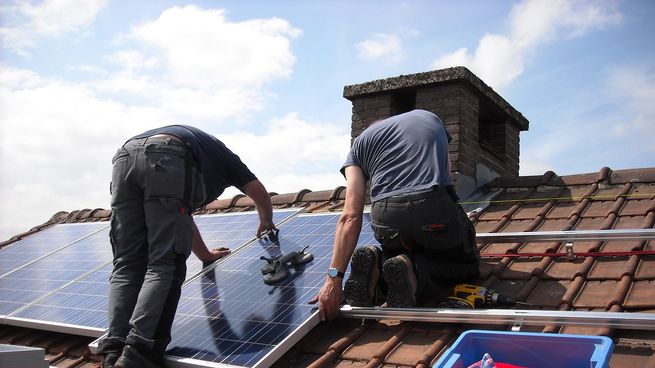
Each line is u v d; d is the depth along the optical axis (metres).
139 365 3.72
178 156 4.25
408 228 3.94
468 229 4.15
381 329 3.89
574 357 2.65
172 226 4.11
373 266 3.95
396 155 4.14
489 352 2.84
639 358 3.00
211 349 3.83
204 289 4.78
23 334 5.30
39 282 5.99
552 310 3.59
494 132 7.21
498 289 4.07
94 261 6.12
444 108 6.19
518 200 5.62
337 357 3.67
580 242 4.40
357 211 4.15
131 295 4.19
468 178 6.07
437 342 3.53
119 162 4.34
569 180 5.62
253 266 4.93
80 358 4.62
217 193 4.79
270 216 5.35
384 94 6.62
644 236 3.86
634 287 3.66
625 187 5.20
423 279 3.94
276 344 3.66
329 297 3.93
